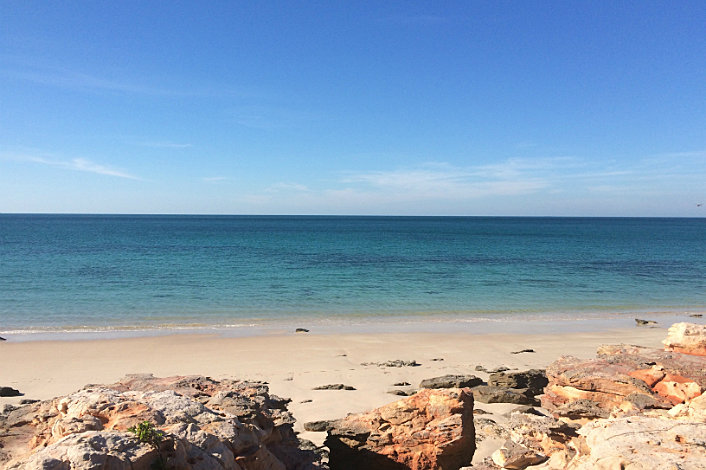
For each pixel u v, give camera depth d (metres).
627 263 79.69
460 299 47.78
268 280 56.66
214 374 25.19
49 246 98.69
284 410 13.38
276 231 177.75
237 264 71.44
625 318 41.25
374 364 27.28
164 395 10.12
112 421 8.95
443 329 36.53
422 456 13.88
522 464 11.11
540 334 35.28
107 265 67.62
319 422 17.80
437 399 14.45
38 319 37.25
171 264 70.06
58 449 7.22
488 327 37.38
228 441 9.23
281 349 30.27
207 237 136.38
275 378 24.52
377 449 14.16
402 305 44.72
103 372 25.23
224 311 41.12
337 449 14.53
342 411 19.58
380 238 141.38
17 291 47.62
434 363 27.61
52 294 46.34
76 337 32.44
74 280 54.12
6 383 23.30
